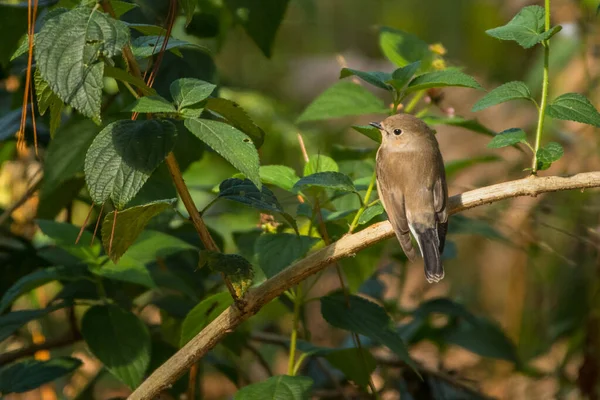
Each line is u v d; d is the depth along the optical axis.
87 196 10.93
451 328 11.13
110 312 8.02
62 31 5.51
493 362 13.97
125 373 7.78
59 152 8.57
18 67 10.06
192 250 10.21
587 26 12.80
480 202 7.04
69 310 9.77
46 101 6.11
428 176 8.63
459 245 16.25
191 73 9.41
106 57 5.64
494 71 16.42
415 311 10.64
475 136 16.67
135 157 5.66
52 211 10.02
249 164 5.62
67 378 12.80
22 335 11.73
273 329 12.82
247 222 13.14
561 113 6.87
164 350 9.28
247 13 9.78
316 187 7.59
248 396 7.05
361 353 8.55
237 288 6.18
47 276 8.22
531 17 6.95
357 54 20.14
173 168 6.09
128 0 9.30
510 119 15.85
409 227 8.43
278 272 6.98
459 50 18.11
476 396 10.95
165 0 9.61
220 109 6.43
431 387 10.88
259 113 14.60
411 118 9.00
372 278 11.38
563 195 12.83
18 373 8.53
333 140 15.79
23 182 11.70
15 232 11.66
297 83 18.84
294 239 7.32
